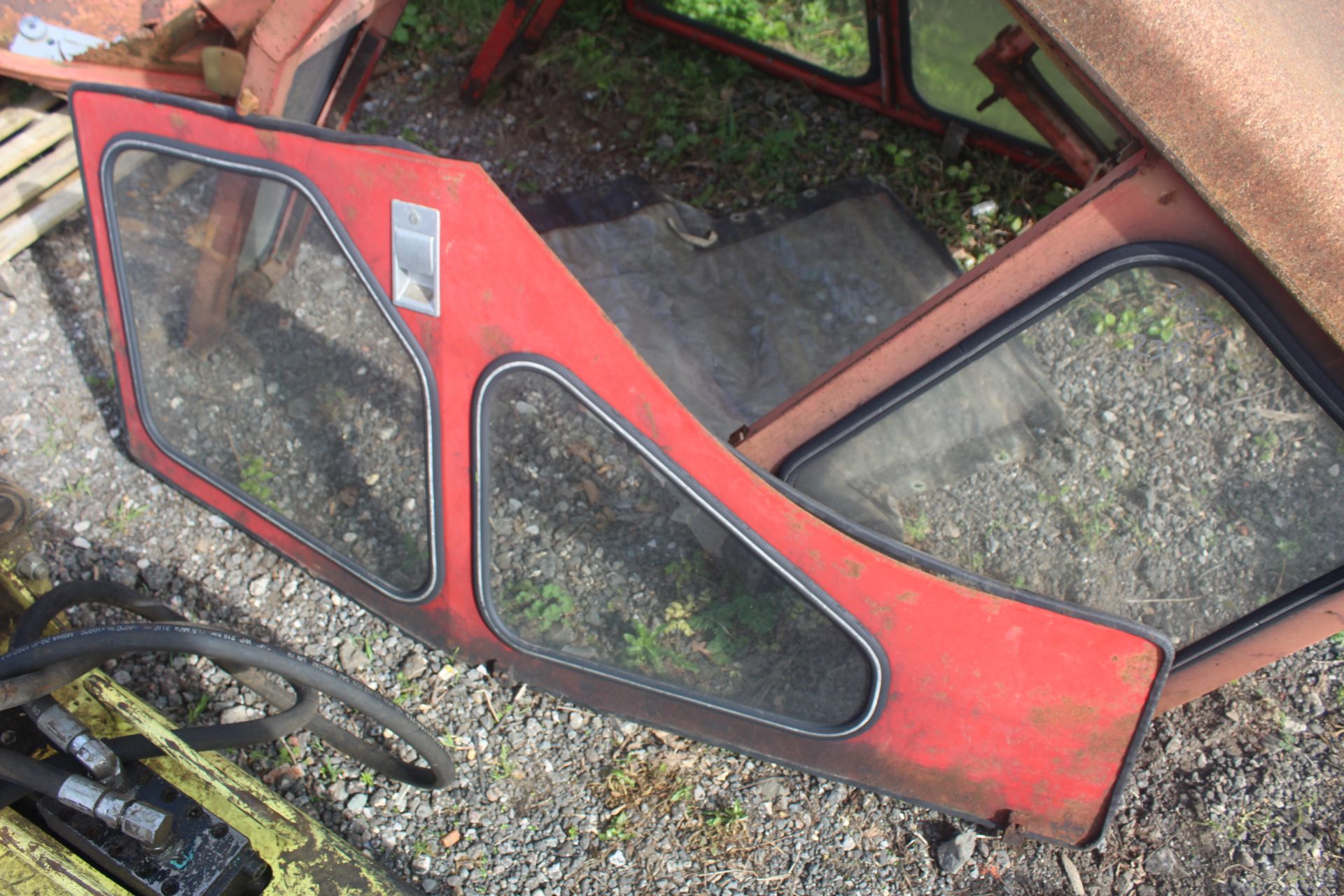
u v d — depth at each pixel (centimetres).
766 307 413
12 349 336
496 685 298
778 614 251
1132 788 303
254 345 261
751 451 280
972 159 487
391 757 262
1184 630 279
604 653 277
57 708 196
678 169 463
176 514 316
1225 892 282
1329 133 192
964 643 243
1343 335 200
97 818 191
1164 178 207
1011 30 407
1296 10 233
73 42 322
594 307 214
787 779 291
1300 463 235
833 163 477
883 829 285
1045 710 251
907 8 445
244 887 201
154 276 266
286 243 236
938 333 241
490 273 215
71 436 324
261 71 267
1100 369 239
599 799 281
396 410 249
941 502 277
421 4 488
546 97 477
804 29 482
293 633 299
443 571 273
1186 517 256
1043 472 261
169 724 223
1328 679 332
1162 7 194
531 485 247
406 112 459
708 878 270
